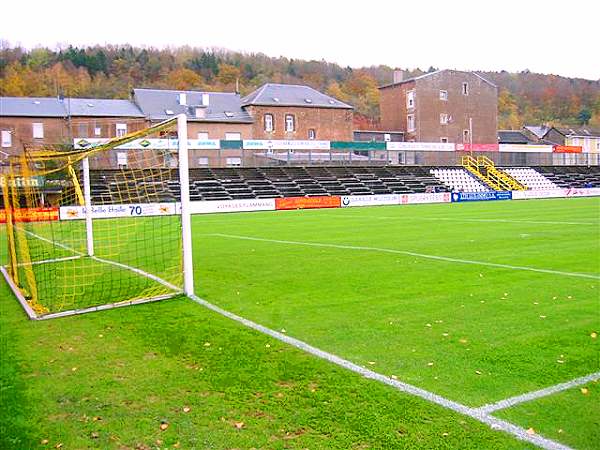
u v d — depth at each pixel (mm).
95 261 12984
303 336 6367
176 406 4543
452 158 53969
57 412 4488
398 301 8000
